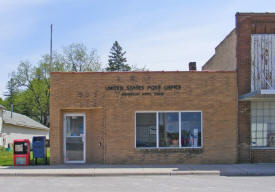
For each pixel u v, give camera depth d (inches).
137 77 556.7
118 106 554.3
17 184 399.5
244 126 562.6
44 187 378.6
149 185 387.9
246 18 575.2
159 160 550.9
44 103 2129.7
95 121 561.3
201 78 561.3
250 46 572.4
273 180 422.9
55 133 547.2
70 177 454.3
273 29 577.6
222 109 561.3
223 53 691.4
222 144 557.9
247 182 406.9
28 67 2130.9
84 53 2012.8
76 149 566.9
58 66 2001.7
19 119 1439.5
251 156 559.2
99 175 466.0
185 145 558.3
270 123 567.5
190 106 558.3
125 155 549.6
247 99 547.2
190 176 456.1
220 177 447.2
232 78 565.9
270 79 569.9
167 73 559.2
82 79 553.3
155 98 556.7
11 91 2309.3
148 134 557.0
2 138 1175.0
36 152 558.9
